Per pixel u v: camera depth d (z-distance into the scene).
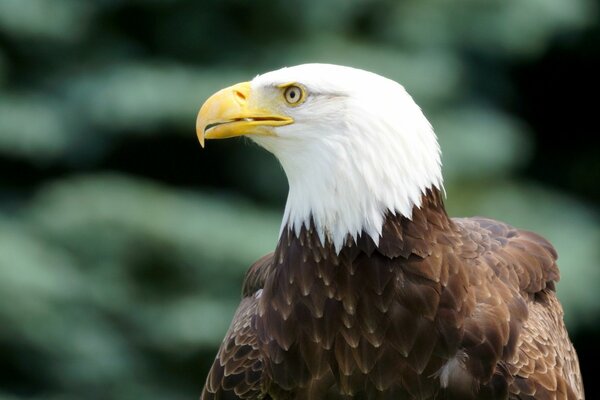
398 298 7.15
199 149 16.97
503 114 18.64
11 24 16.05
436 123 16.45
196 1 16.77
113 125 16.11
